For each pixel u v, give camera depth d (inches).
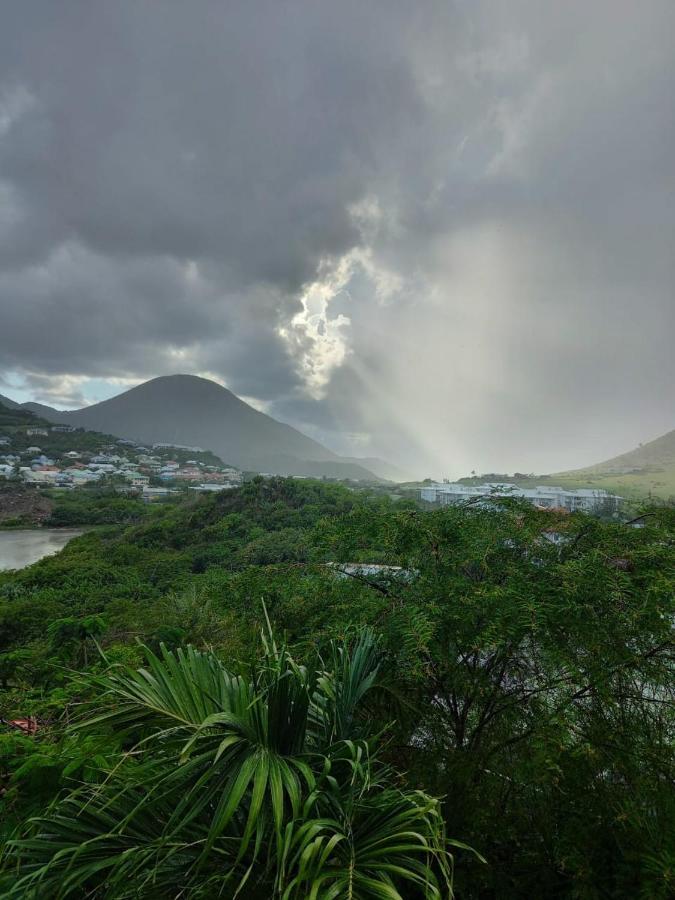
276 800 45.0
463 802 79.0
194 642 205.6
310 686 68.2
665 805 71.4
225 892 49.9
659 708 77.9
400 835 46.6
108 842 52.2
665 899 64.4
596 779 75.5
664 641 74.8
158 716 55.2
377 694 86.0
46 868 44.7
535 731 76.1
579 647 78.2
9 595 1058.1
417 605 85.9
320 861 41.2
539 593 82.4
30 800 71.7
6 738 77.8
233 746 52.7
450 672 83.0
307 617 104.2
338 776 58.8
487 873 75.4
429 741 87.9
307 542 113.3
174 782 56.4
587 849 73.0
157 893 49.6
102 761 69.2
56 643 185.0
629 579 76.1
